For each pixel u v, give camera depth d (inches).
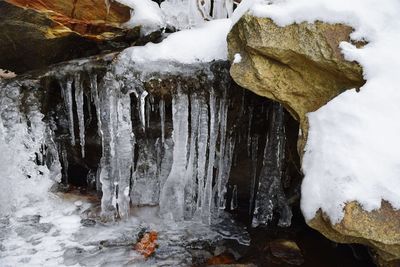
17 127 148.9
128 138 142.6
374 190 80.5
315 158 89.2
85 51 154.3
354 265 126.3
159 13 155.3
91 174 165.0
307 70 104.9
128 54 138.3
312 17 99.9
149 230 142.2
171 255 130.0
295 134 138.7
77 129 157.1
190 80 135.1
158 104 143.9
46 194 156.7
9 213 146.8
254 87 111.1
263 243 138.0
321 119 92.3
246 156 150.8
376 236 79.7
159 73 135.5
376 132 84.2
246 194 159.0
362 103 87.9
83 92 148.1
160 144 151.2
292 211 152.1
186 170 146.3
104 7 146.4
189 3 149.4
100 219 146.1
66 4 143.5
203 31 141.3
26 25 141.8
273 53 104.4
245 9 113.5
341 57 96.3
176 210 148.3
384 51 91.7
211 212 151.7
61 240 134.3
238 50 117.2
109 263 124.3
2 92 146.6
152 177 154.9
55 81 147.3
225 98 136.1
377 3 97.8
